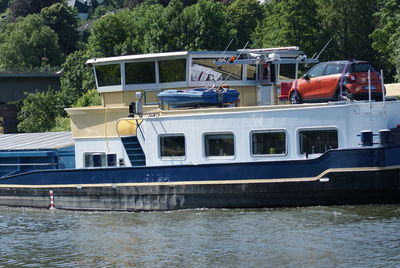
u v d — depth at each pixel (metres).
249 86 42.75
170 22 108.06
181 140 37.31
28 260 28.98
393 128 34.12
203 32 105.38
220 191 35.94
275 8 114.38
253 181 35.25
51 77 140.38
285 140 35.00
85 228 34.81
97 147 41.59
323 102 37.41
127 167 38.25
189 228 32.78
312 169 34.25
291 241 29.16
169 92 38.75
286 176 34.66
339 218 32.38
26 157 45.84
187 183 36.66
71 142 46.16
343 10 118.38
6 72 138.50
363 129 33.94
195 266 26.69
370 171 33.22
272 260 26.78
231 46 107.25
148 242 30.73
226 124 36.09
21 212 41.25
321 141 34.50
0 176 47.22
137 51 116.69
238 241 29.77
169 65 41.97
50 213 40.28
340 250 27.41
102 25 124.12
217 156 36.47
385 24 96.25
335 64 37.00
